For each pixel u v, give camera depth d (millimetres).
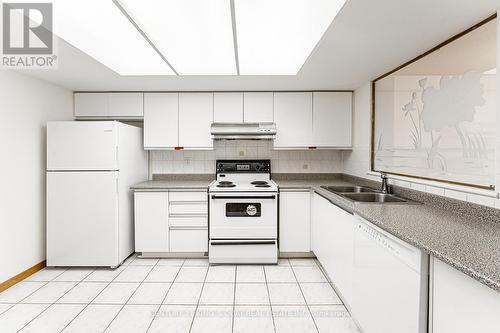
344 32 1799
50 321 2031
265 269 2941
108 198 2891
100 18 1687
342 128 3451
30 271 2781
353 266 1929
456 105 1750
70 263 2896
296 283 2619
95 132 2873
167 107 3424
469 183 1639
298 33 1894
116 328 1952
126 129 3111
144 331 1922
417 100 2168
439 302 1095
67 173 2867
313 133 3449
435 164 1944
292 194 3166
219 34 1933
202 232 3166
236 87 3273
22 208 2705
